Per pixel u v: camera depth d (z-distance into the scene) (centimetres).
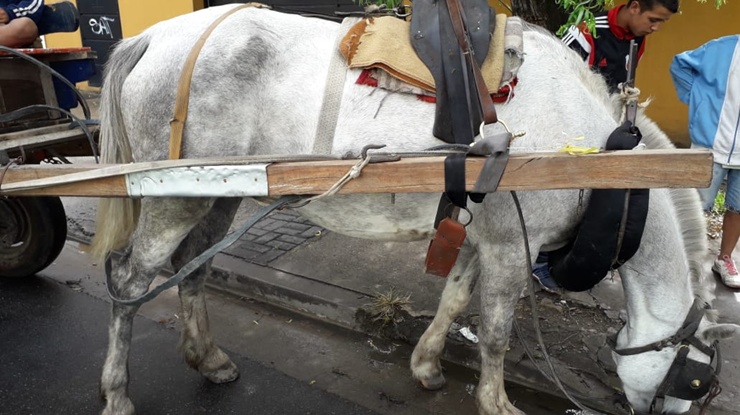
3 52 289
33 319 353
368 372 307
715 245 418
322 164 189
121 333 259
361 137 212
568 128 211
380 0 360
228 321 359
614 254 214
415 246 437
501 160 170
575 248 215
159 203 235
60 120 326
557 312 339
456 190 176
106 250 267
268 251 431
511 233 221
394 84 208
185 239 284
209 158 204
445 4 213
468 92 200
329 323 357
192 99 222
